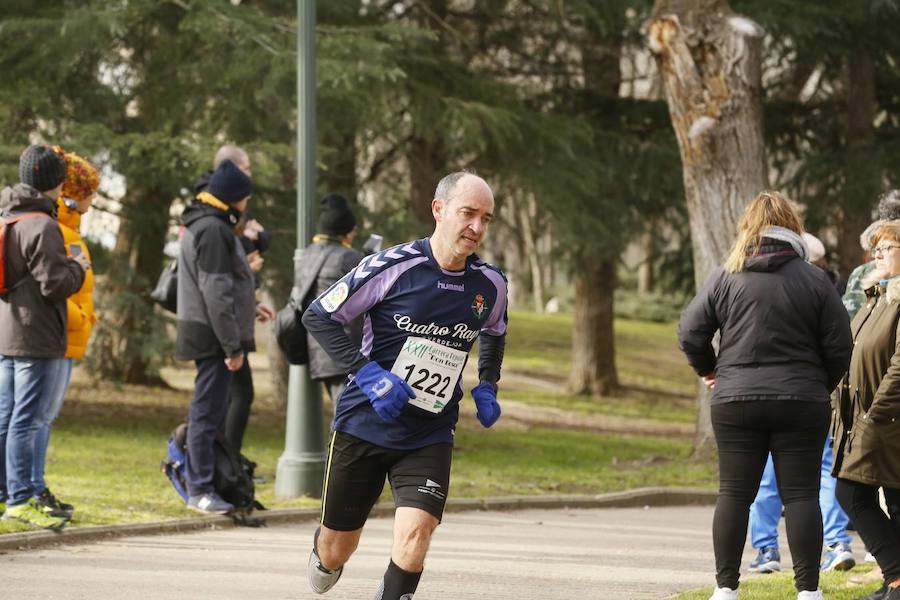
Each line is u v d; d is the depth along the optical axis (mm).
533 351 121375
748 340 19531
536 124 63719
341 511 17172
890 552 20672
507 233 121500
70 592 21203
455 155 65312
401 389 16359
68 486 33969
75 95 52250
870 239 21844
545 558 27516
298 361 33250
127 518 29062
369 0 62531
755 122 50406
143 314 53906
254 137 53094
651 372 114812
